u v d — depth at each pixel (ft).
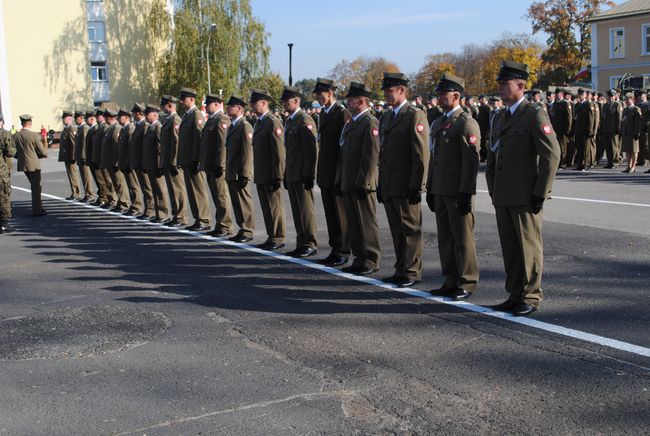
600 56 166.20
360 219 25.59
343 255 27.66
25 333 19.80
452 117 21.65
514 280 20.43
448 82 21.63
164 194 41.24
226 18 153.38
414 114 22.99
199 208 37.35
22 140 44.88
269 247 31.17
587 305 20.68
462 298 21.79
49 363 17.29
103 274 27.35
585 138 60.39
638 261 26.11
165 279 26.03
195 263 28.71
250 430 13.32
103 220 42.78
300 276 25.72
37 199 45.70
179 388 15.46
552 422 13.29
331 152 27.50
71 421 13.97
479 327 18.99
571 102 62.08
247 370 16.42
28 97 163.63
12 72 161.79
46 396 15.25
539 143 19.11
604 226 33.27
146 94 172.14
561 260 26.68
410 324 19.51
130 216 44.04
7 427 13.79
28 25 162.30
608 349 16.97
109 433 13.41
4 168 38.58
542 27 207.21
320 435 13.05
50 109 165.78
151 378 16.11
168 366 16.84
